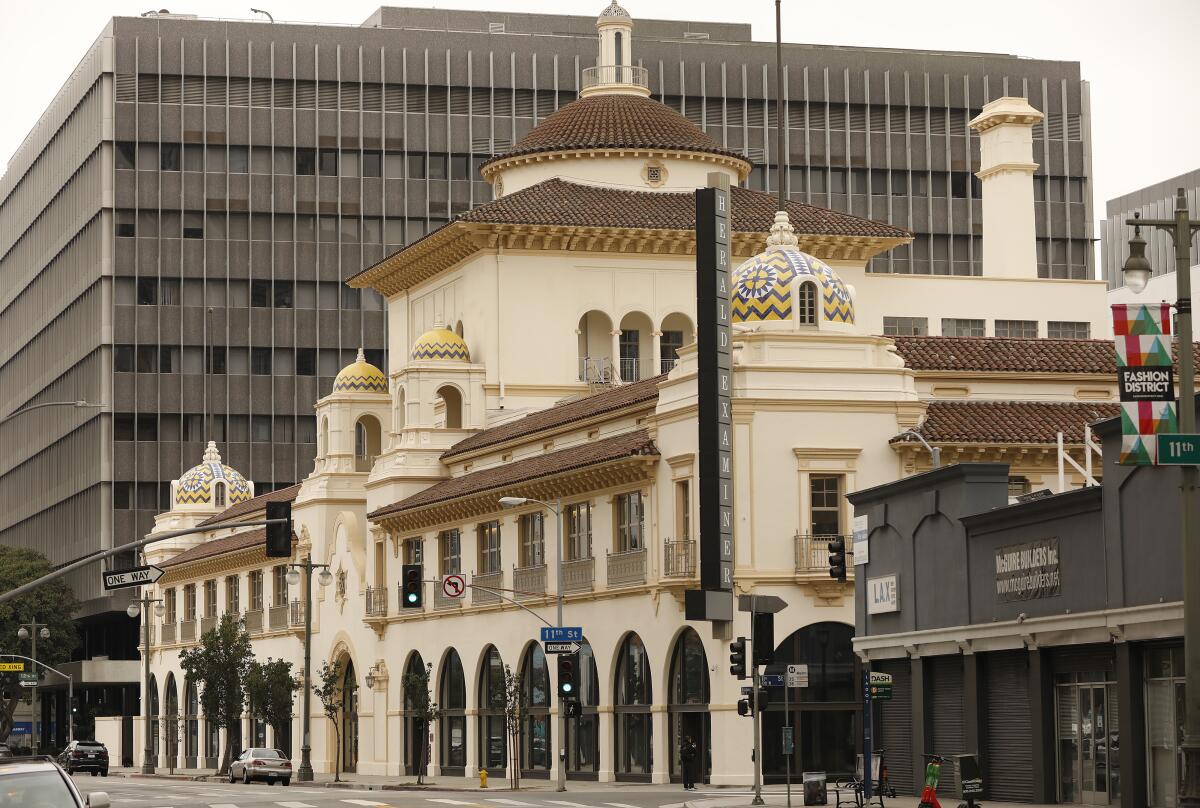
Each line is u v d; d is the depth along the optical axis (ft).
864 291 285.23
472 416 274.77
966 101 464.24
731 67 453.99
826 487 206.69
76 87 459.32
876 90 459.73
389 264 302.45
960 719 156.87
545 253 274.77
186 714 373.61
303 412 443.32
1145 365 102.99
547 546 237.04
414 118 447.42
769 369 206.28
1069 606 139.33
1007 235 309.83
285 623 319.88
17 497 517.14
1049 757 143.54
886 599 167.63
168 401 437.99
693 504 206.90
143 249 437.99
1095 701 138.92
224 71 441.68
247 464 440.04
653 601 213.05
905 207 458.50
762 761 200.34
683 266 279.08
